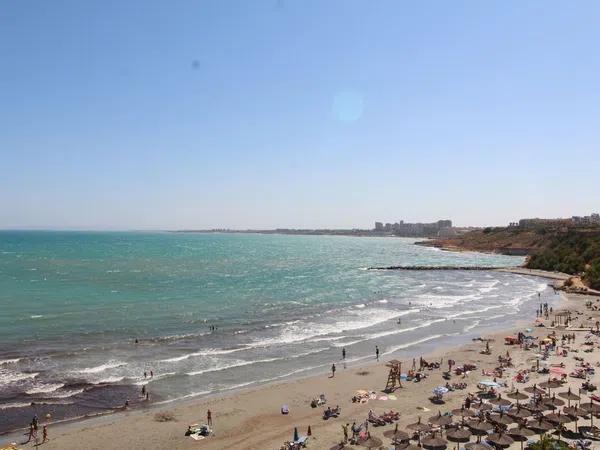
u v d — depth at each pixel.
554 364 46.81
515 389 37.81
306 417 33.94
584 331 64.12
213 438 30.38
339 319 69.88
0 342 51.66
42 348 49.59
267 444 29.56
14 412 33.50
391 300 89.69
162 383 40.47
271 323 65.62
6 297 82.44
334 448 27.38
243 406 35.81
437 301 90.00
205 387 39.88
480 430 29.39
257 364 46.69
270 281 115.25
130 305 76.56
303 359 48.97
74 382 39.72
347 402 36.97
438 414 31.30
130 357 47.38
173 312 71.44
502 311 80.62
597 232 158.62
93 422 32.44
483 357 50.53
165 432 31.03
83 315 67.44
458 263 189.38
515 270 153.38
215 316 69.31
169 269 139.25
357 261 192.88
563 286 109.44
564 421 29.00
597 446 27.31
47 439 29.52
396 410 35.09
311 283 113.75
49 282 104.00
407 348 54.66
